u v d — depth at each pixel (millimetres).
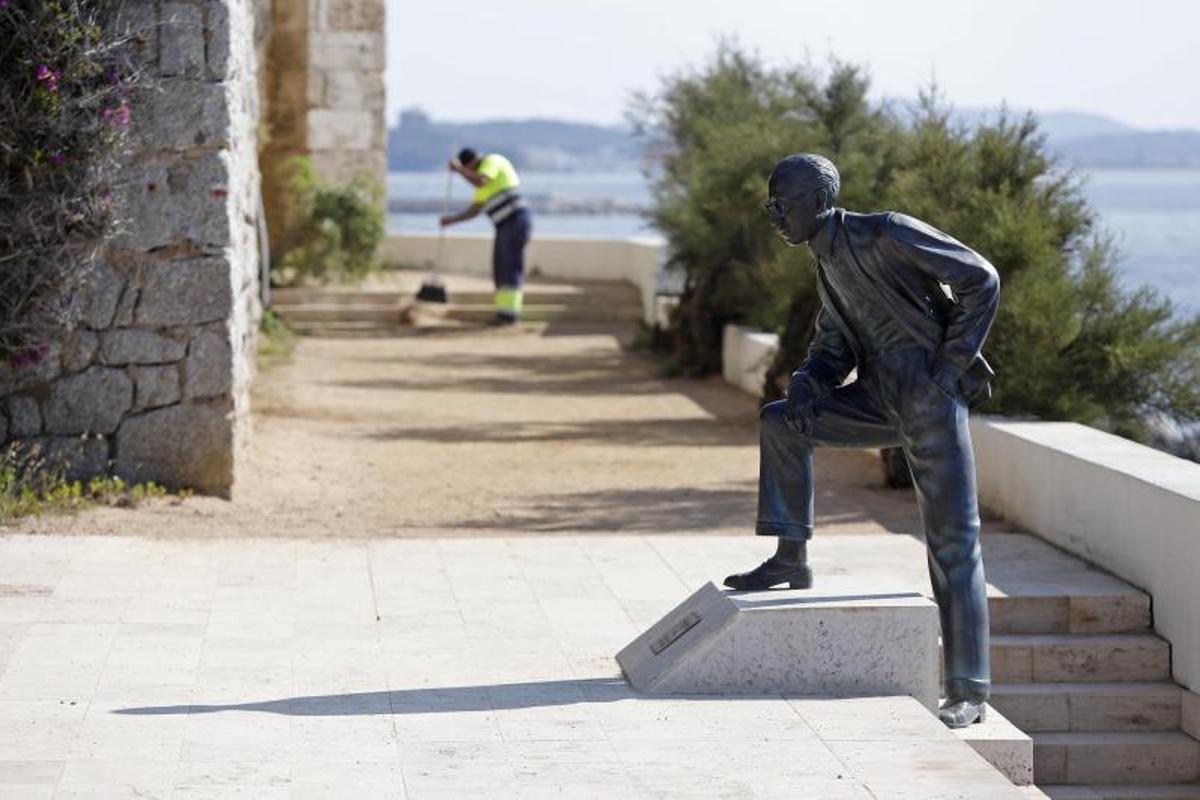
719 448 15914
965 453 7547
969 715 7633
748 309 21000
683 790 6457
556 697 7664
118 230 11797
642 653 8031
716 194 20609
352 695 7660
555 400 19391
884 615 7699
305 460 14227
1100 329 13797
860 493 13344
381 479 13758
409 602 9453
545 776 6602
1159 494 9508
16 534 10867
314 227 27125
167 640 8539
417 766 6703
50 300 11766
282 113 28453
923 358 7508
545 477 14188
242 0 13656
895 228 7352
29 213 11562
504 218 26188
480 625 8977
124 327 12000
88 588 9578
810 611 7688
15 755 6738
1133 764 8945
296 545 10953
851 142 19172
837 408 7691
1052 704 9102
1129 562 9922
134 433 12094
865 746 6977
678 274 25219
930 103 15305
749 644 7684
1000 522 11984
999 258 13609
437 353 23609
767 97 22844
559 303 27672
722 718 7344
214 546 10828
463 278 30156
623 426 17391
